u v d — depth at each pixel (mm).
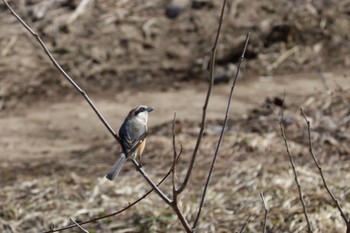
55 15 19172
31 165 13359
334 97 14680
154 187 5902
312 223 9734
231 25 18641
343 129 13555
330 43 18172
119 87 17609
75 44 18516
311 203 10281
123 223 10508
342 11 18953
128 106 16500
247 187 11141
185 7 19281
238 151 12758
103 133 15062
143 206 10898
